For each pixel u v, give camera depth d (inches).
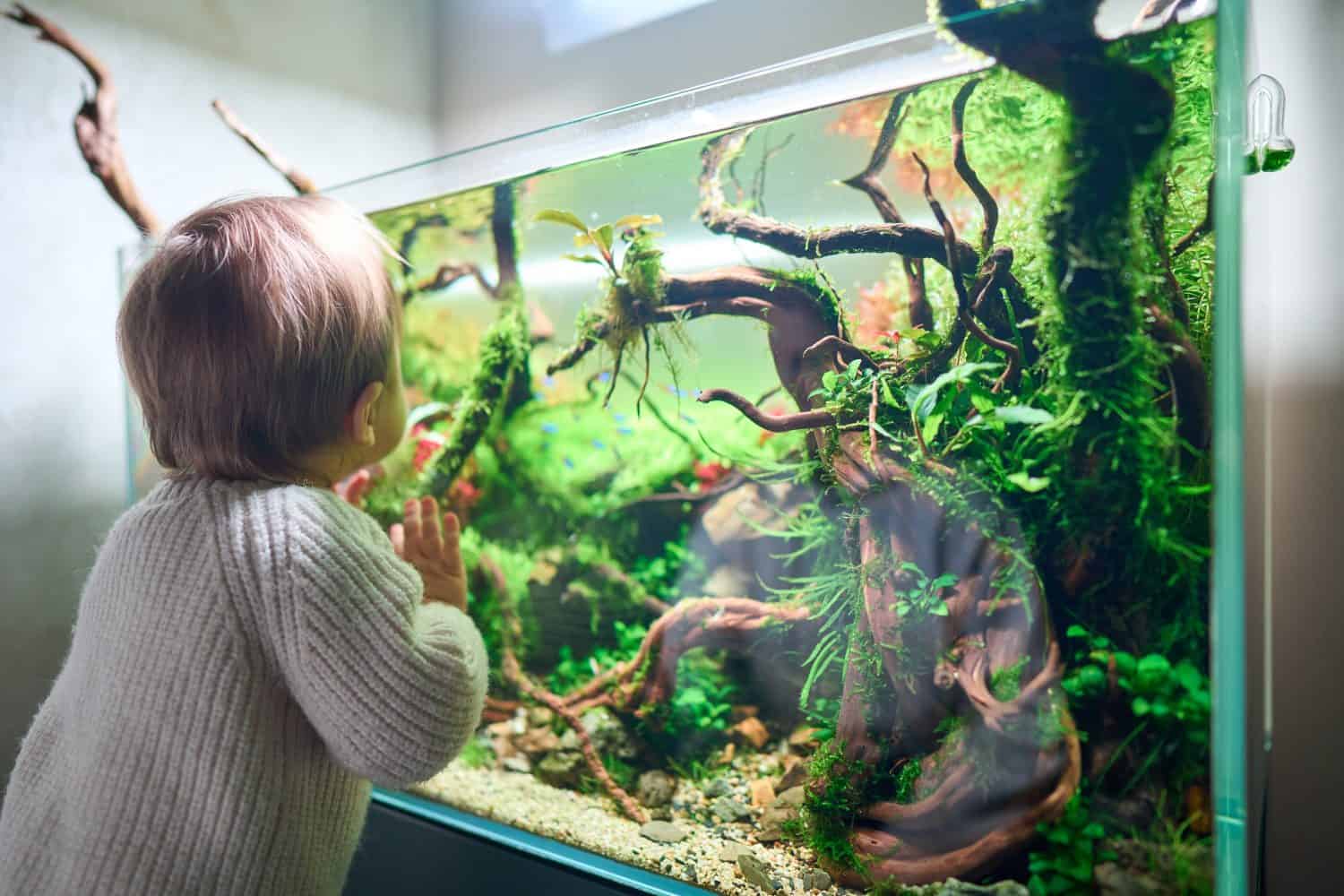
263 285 33.2
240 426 33.9
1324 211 57.5
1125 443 34.5
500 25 108.3
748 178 45.4
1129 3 32.4
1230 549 31.9
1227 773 32.4
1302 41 57.8
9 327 68.7
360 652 31.2
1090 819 35.2
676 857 48.0
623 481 54.4
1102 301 34.9
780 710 46.1
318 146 97.2
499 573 61.4
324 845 34.6
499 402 61.2
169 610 31.5
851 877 42.3
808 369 44.6
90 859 31.1
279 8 92.3
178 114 82.1
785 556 46.0
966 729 38.4
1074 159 34.8
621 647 54.4
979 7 39.4
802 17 85.6
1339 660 57.9
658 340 51.6
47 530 71.0
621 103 99.0
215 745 30.6
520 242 56.9
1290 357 59.0
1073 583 35.6
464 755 59.7
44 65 70.5
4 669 68.5
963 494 38.7
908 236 40.3
